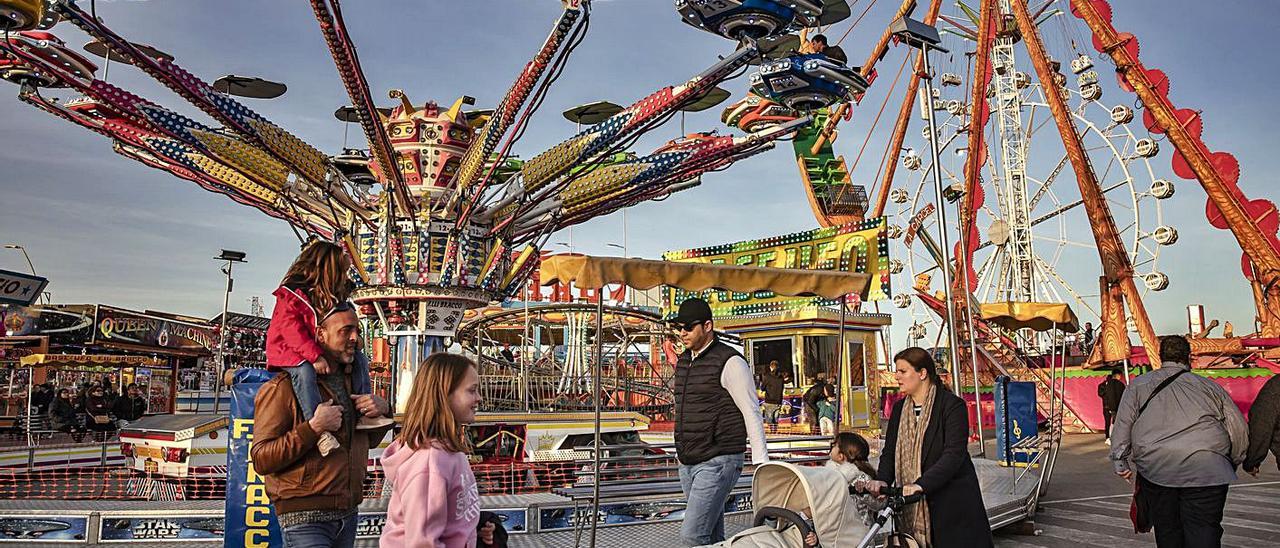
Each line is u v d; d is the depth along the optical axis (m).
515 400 16.20
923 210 38.69
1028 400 13.55
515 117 12.76
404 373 14.32
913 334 37.16
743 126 15.03
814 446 14.77
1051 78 33.44
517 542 8.02
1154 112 31.92
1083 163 31.89
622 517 9.04
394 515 3.46
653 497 8.02
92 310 21.02
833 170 35.59
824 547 4.84
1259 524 10.54
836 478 5.05
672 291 27.05
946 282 10.29
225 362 25.20
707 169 15.67
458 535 3.51
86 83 11.15
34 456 12.48
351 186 14.37
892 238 38.97
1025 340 29.88
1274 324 30.36
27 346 19.98
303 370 3.86
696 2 9.51
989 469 12.44
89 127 13.62
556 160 13.83
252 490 5.32
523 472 11.65
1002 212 40.09
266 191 14.60
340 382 4.10
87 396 19.14
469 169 13.70
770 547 4.73
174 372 23.88
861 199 35.06
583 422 13.22
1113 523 10.88
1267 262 30.45
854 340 24.42
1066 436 27.33
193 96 11.23
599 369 7.22
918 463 5.30
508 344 25.84
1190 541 6.30
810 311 23.97
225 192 14.94
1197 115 31.52
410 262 14.22
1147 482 6.57
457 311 14.77
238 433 5.36
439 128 14.67
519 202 15.00
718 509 5.49
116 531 7.91
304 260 4.17
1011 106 40.25
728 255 26.22
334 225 14.68
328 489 3.91
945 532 5.14
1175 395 6.46
